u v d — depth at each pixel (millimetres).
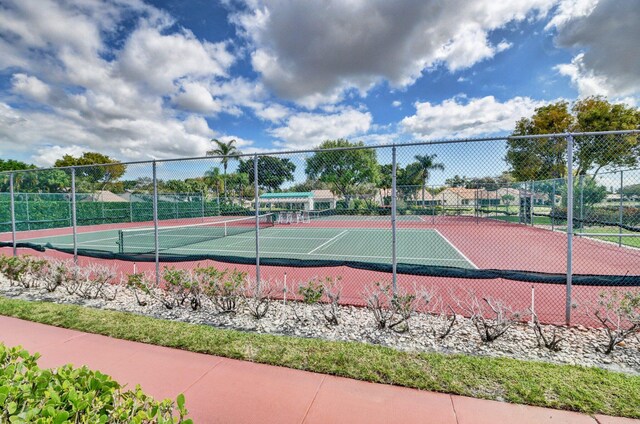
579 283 4543
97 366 3479
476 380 3105
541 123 27344
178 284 5398
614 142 10078
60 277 6355
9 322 4801
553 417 2600
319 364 3430
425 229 20797
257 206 5762
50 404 1458
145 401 1637
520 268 9203
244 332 4344
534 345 3930
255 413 2662
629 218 11938
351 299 5824
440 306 5414
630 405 2715
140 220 27391
